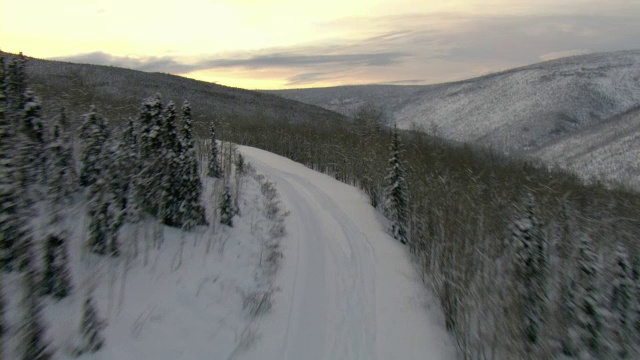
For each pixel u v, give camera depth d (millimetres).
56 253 5328
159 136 8984
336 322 7949
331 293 9172
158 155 8930
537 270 8914
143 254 7270
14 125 7254
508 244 10344
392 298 9547
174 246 8078
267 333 6844
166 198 8875
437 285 10078
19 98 7707
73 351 4512
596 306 8336
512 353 7004
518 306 7773
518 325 7465
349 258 11617
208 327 6242
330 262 11031
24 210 6270
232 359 5828
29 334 4152
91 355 4590
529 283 8680
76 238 6695
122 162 8367
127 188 8461
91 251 6520
